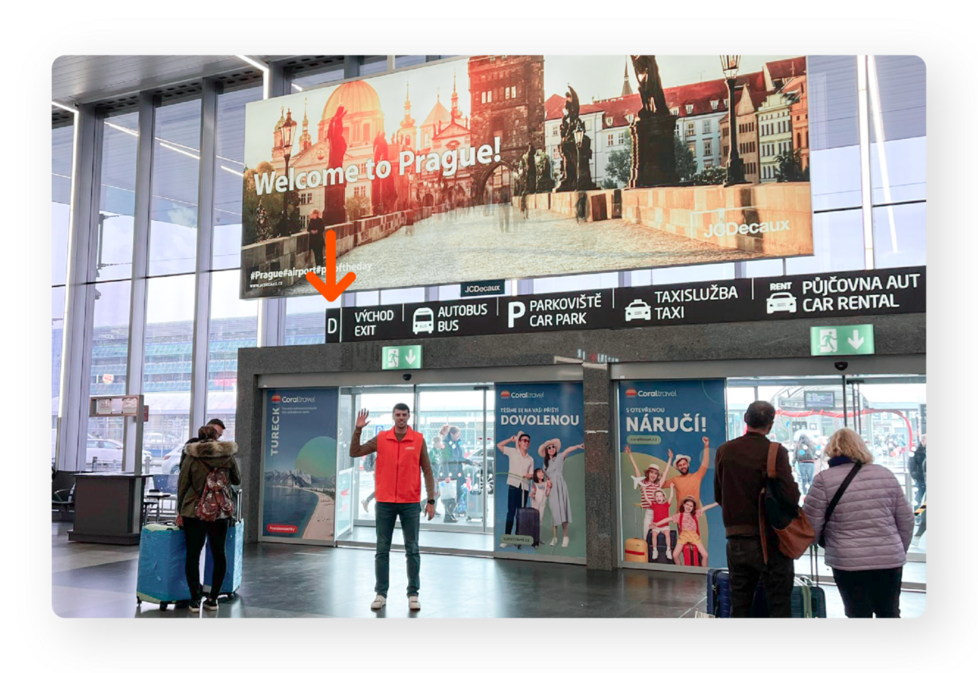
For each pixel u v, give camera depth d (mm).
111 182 18641
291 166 13352
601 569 9914
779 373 9469
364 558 10828
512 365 10828
